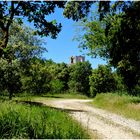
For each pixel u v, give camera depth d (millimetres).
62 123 15094
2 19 17641
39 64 61688
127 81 45656
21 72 41688
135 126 19844
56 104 40562
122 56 40688
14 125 12438
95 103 41938
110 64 45344
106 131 17109
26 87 54469
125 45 37938
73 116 22906
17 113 13375
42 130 12422
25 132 12250
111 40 39500
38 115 14977
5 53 20203
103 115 25859
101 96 45094
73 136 12758
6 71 38750
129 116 25141
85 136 13688
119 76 46312
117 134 16359
